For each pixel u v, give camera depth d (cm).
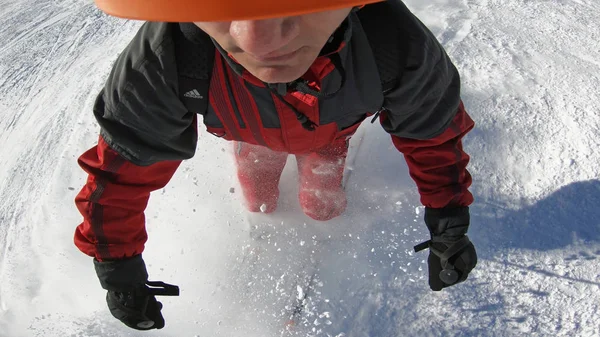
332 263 154
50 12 294
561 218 150
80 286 159
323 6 56
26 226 182
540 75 188
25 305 157
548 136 169
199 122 200
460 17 218
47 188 192
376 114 113
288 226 168
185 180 183
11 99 241
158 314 125
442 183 118
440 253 124
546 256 142
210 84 99
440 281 127
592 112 173
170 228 172
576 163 160
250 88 100
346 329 138
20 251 174
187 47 96
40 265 168
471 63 195
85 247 117
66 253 169
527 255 143
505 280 138
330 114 106
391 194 167
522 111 176
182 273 161
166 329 146
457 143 118
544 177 159
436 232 124
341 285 148
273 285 154
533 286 136
